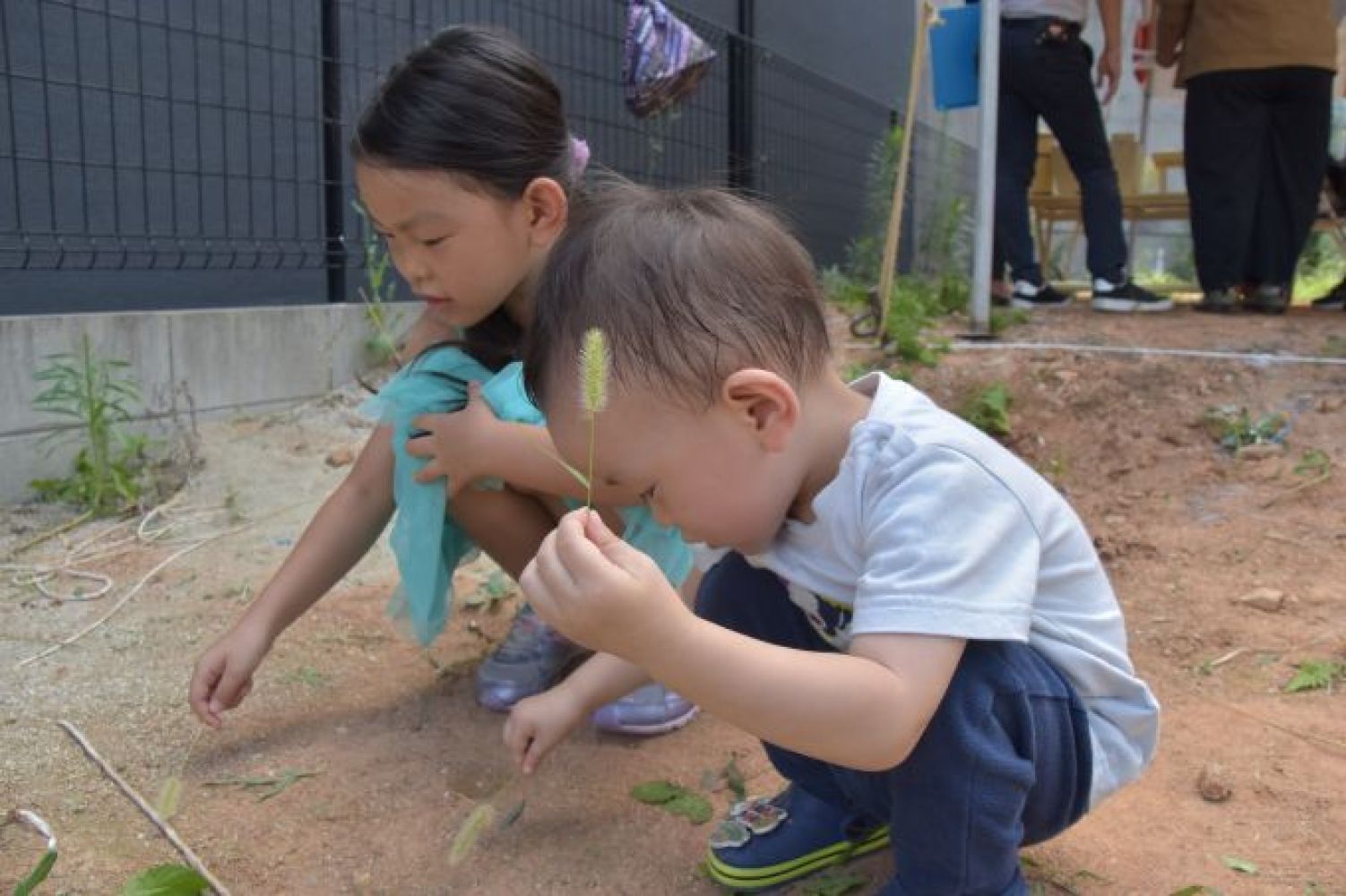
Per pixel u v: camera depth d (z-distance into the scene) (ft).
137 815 4.97
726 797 5.13
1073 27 14.47
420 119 5.08
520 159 5.25
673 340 3.31
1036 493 3.83
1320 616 7.16
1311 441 10.08
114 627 7.20
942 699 3.61
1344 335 12.79
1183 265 31.65
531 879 4.52
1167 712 5.96
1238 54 13.78
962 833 3.73
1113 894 4.34
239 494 10.08
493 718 5.92
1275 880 4.42
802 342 3.57
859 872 4.59
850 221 27.35
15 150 10.53
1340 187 16.96
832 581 3.85
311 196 13.88
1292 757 5.41
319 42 13.74
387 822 4.93
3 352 9.93
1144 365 11.86
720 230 3.50
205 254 12.52
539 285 3.57
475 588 7.82
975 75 15.11
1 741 5.66
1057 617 3.92
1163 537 8.67
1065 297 16.16
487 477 5.66
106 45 11.71
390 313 13.85
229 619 7.31
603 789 5.21
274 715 5.94
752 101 21.84
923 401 3.84
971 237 24.90
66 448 10.40
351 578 8.04
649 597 3.10
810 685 3.22
